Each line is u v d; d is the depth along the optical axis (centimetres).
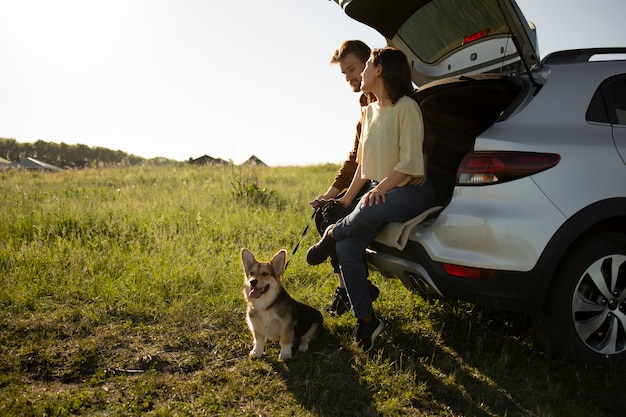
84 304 405
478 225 298
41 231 608
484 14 360
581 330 309
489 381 307
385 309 417
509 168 297
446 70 421
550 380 309
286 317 327
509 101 401
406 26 414
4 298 402
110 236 621
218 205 855
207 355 336
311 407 275
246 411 268
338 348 351
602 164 307
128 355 329
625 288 315
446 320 398
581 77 331
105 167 1831
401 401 280
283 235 649
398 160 338
